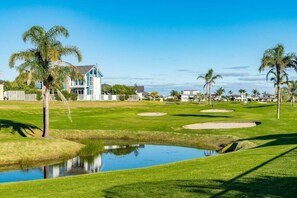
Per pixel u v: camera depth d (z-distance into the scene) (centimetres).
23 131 4106
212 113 7494
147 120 5631
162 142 4116
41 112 6869
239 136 3966
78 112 7488
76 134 4484
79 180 1783
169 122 5262
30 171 2653
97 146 3516
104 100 11881
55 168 2753
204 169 1831
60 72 3491
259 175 1562
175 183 1512
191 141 4041
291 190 1280
